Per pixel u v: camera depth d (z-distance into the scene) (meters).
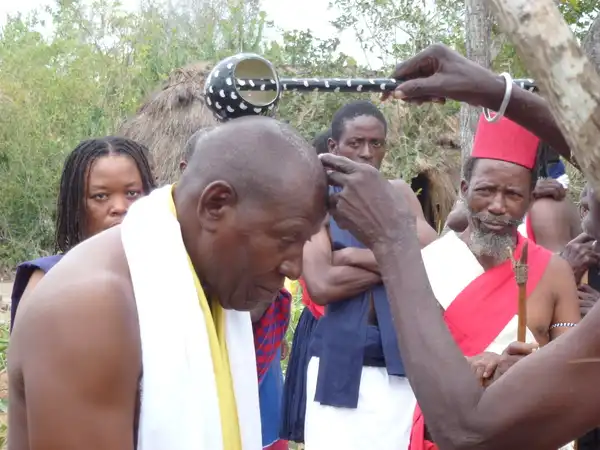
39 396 1.41
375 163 3.64
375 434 2.78
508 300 2.62
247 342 1.75
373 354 2.81
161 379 1.47
